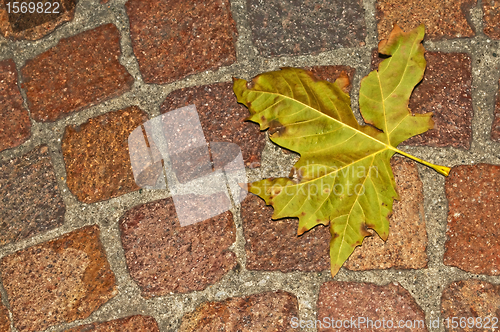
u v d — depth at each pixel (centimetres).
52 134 65
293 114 62
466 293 64
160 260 65
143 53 65
